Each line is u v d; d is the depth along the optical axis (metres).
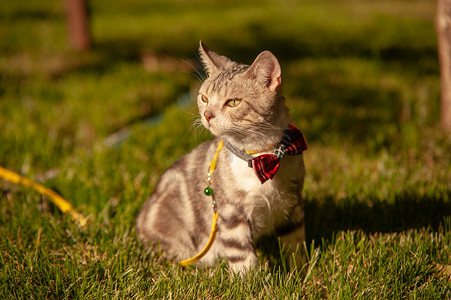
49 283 2.91
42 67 7.70
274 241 3.46
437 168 4.38
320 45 9.71
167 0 15.04
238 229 2.92
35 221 3.59
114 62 7.97
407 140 4.95
